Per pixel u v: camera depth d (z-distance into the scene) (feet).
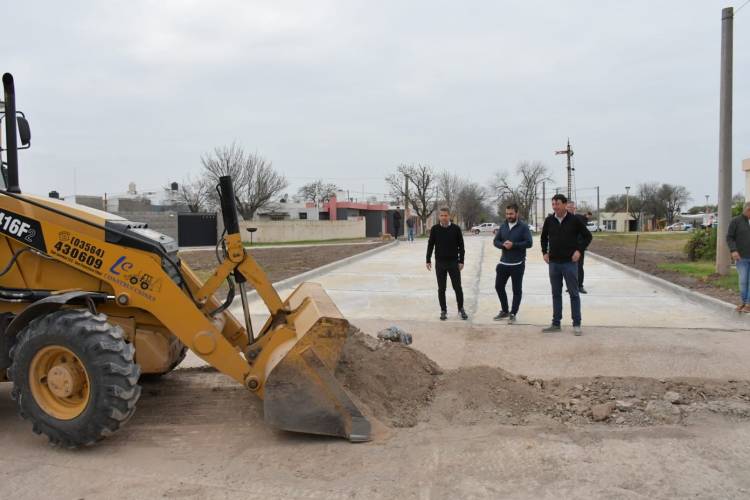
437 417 16.26
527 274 53.67
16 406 18.11
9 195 15.83
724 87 44.42
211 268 60.29
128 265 15.33
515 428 15.39
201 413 17.15
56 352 14.53
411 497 12.04
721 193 44.52
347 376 17.21
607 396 17.72
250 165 155.43
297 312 16.60
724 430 15.24
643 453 13.89
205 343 15.26
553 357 23.62
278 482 12.76
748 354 23.52
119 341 14.39
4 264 16.26
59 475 13.26
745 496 11.90
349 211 215.51
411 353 19.98
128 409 14.29
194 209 160.76
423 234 196.85
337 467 13.39
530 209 246.27
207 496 12.17
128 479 13.01
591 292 41.78
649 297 39.06
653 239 125.08
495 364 22.67
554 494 12.06
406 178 197.16
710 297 35.68
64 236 15.56
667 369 21.47
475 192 271.28
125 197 179.32
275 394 14.53
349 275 54.19
